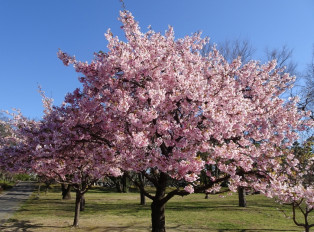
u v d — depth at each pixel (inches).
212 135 261.6
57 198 964.0
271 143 308.0
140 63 260.1
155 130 247.0
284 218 546.9
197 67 303.9
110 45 268.2
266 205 737.0
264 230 435.8
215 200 904.3
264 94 317.7
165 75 257.3
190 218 536.7
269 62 348.5
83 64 266.7
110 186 1731.1
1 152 315.3
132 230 421.7
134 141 222.5
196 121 245.1
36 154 290.4
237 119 260.7
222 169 259.9
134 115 233.6
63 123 280.8
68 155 325.7
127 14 275.4
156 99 232.2
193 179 230.5
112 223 480.1
